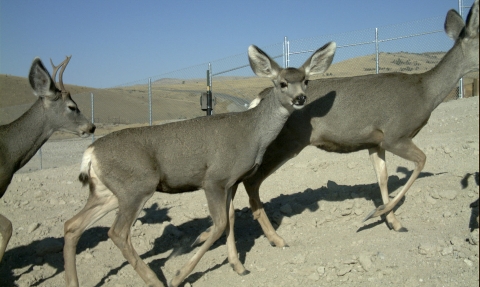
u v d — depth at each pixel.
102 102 43.44
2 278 6.02
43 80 6.98
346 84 6.64
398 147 6.47
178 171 5.66
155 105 43.66
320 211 7.36
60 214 8.58
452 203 6.80
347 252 5.84
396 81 6.53
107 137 5.58
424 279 4.97
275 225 7.24
